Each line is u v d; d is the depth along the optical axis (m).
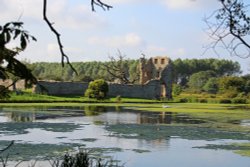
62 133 26.86
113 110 55.28
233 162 17.95
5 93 4.36
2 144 21.05
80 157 8.87
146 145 22.28
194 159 18.48
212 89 143.12
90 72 162.88
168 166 16.73
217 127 34.06
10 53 3.62
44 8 4.32
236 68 170.00
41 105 62.34
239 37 6.60
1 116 39.69
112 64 107.75
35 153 18.41
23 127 30.03
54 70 166.88
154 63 104.06
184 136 26.91
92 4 4.66
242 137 27.08
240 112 57.72
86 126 32.00
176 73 167.00
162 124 35.53
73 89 83.56
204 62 168.62
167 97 101.69
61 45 4.47
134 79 108.81
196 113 53.34
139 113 49.91
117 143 22.75
